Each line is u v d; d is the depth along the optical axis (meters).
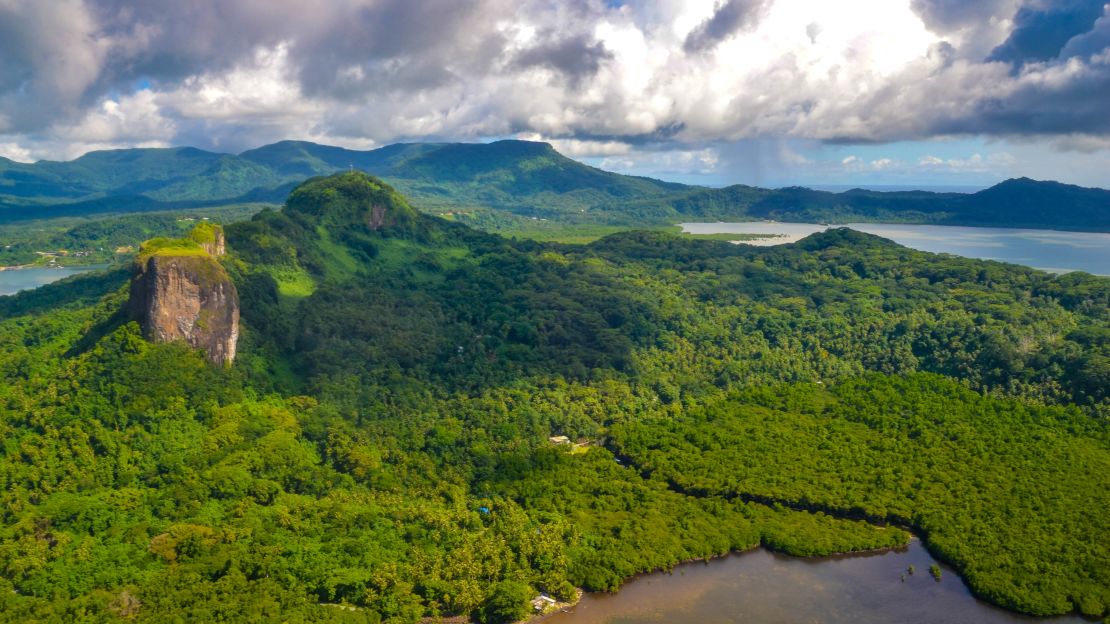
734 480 175.25
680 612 136.75
